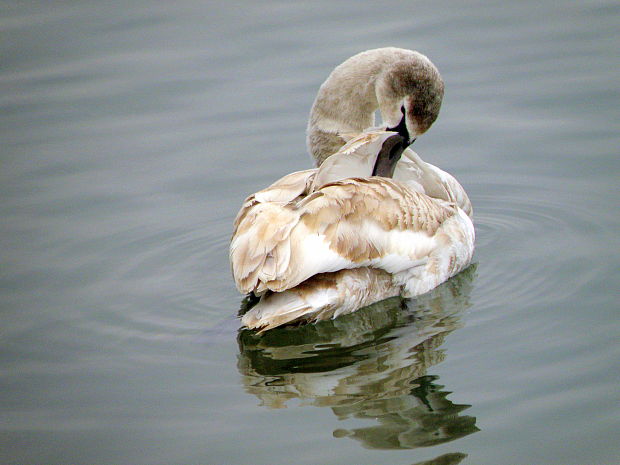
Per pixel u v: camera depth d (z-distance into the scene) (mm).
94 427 11078
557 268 14266
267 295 12852
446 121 19172
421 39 21281
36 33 22469
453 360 12062
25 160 18328
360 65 15578
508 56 20641
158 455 10461
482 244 15516
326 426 10797
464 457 10148
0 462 10594
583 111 18828
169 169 18047
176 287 14469
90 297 14266
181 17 23125
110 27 22703
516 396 11164
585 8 22156
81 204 17109
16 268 15164
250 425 10891
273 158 18203
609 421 10602
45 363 12539
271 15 23000
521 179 17391
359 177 13539
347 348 12617
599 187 16781
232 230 16125
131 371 12211
